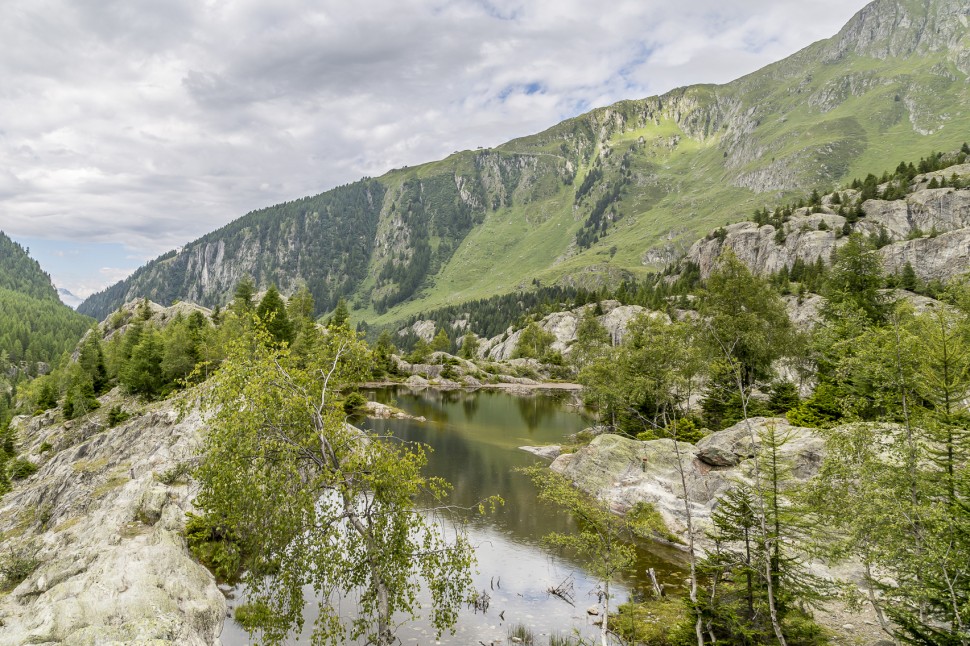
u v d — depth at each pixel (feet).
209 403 67.15
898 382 74.90
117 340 434.71
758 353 186.80
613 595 91.66
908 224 487.20
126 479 134.10
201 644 55.88
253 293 495.41
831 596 66.95
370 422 262.06
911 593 58.03
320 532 63.87
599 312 624.18
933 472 68.23
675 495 130.11
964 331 85.76
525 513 135.03
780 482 75.46
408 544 66.23
